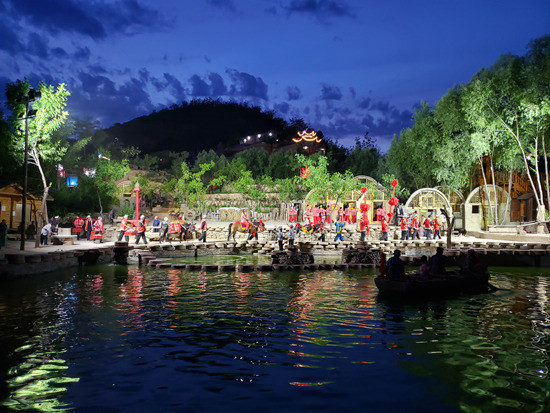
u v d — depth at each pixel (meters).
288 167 58.41
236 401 6.00
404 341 8.86
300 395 6.20
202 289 14.88
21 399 6.07
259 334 9.35
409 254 26.53
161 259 24.00
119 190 49.34
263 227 29.66
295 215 37.03
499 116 30.42
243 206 47.47
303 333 9.45
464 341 8.90
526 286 15.94
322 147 72.25
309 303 12.64
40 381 6.70
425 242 26.38
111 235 29.06
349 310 11.75
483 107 30.95
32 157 22.88
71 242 24.33
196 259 24.45
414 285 13.27
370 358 7.80
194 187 47.34
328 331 9.62
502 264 22.91
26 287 14.73
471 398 6.12
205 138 167.00
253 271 19.45
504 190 35.66
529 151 32.47
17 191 30.45
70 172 47.06
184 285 15.65
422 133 38.50
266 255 26.39
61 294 13.64
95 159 49.31
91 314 11.08
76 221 29.42
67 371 7.12
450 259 22.70
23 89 25.55
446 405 5.89
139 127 180.00
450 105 35.25
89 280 16.52
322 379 6.80
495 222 33.56
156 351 8.16
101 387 6.48
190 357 7.83
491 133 30.89
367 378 6.84
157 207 51.16
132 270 19.58
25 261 16.62
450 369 7.25
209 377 6.88
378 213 30.70
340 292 14.41
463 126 34.91
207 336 9.19
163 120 186.75
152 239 28.28
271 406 5.85
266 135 97.75
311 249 26.66
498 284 16.42
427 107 41.69
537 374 7.04
